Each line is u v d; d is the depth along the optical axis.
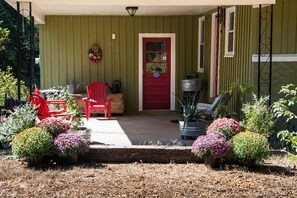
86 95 10.45
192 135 7.11
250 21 7.48
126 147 5.80
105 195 4.38
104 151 5.77
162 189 4.58
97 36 11.18
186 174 5.18
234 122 5.92
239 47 8.11
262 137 5.45
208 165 5.51
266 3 6.46
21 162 5.62
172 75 11.45
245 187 4.66
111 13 10.73
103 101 9.98
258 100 6.63
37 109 6.99
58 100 8.12
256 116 6.19
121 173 5.21
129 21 11.23
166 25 11.30
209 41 10.08
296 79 7.38
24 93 8.98
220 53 9.36
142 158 5.81
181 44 11.38
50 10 10.05
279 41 7.34
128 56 11.30
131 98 11.40
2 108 6.98
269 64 7.22
